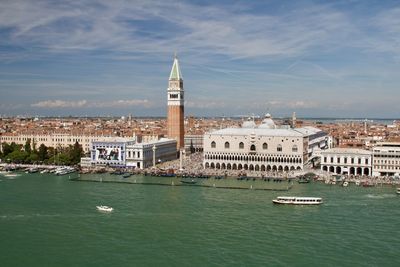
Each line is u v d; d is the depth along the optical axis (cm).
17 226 19338
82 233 18375
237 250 16325
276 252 16112
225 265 14950
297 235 17988
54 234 18250
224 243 17088
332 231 18512
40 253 16150
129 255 15900
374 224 19512
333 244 16912
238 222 19912
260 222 19912
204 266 14862
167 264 15050
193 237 17812
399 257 15612
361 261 15262
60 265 15062
